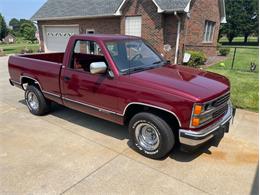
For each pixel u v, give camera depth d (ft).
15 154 12.26
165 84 10.80
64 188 9.75
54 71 15.08
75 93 14.15
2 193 9.43
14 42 189.57
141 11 42.47
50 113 18.13
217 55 62.90
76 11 54.75
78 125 15.92
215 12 55.21
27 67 17.07
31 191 9.56
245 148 12.84
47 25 62.85
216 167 11.17
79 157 12.01
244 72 32.96
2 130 15.14
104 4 51.34
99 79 12.65
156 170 10.94
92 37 13.52
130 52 13.53
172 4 38.96
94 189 9.70
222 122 11.34
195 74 12.48
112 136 14.32
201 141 10.27
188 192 9.54
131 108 12.08
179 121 10.25
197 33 47.39
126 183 10.06
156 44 42.29
